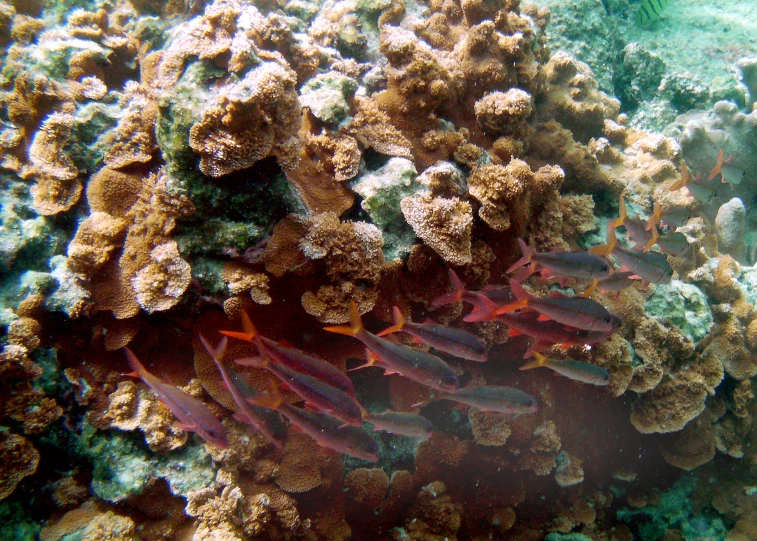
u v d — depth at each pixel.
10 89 1.19
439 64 1.14
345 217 1.04
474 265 1.06
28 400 0.92
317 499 1.14
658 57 2.17
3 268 0.98
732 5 2.65
